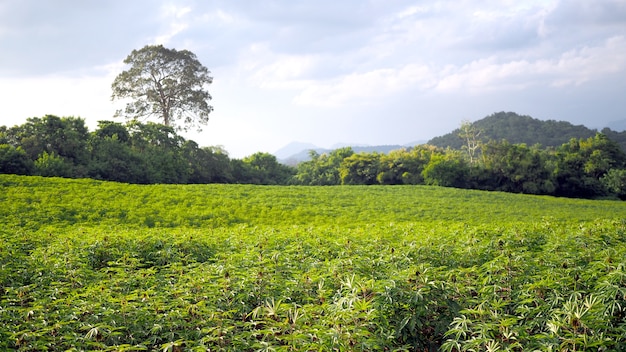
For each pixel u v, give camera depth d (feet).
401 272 26.86
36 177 112.37
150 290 26.86
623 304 23.18
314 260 38.01
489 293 27.14
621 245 39.17
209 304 26.32
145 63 249.34
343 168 272.31
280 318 24.02
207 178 234.17
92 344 21.54
